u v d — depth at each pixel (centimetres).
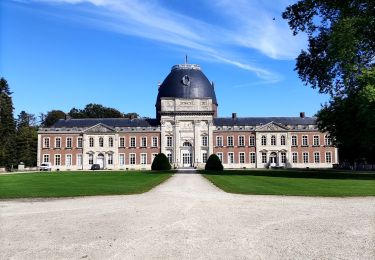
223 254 1165
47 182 4019
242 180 4178
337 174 5603
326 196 2619
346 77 4431
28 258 1148
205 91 11506
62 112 14588
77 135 10775
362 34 4291
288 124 10825
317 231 1468
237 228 1527
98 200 2469
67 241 1343
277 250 1205
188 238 1364
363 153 8556
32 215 1880
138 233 1448
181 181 4159
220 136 10794
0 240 1368
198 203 2272
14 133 11288
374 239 1339
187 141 10800
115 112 14875
